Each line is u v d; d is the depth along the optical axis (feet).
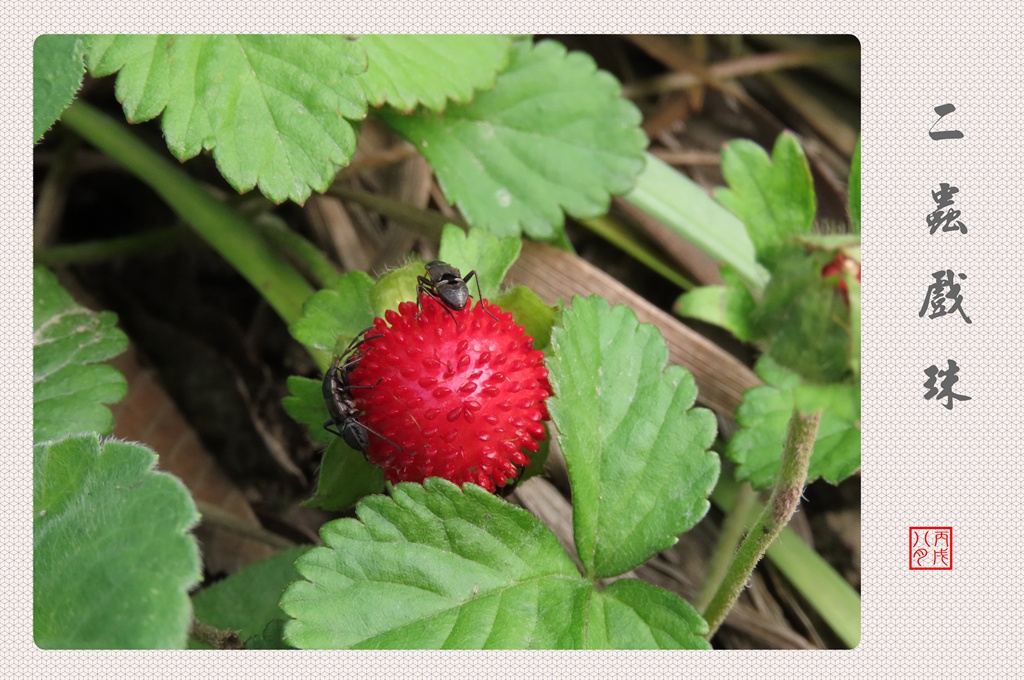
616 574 0.49
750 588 0.60
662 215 0.62
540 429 0.49
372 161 0.63
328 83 0.53
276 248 0.61
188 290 0.64
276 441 0.62
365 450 0.49
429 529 0.48
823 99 0.69
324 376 0.50
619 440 0.50
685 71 0.68
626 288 0.63
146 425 0.60
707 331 0.64
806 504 0.62
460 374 0.48
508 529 0.48
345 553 0.47
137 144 0.61
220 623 0.55
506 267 0.52
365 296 0.52
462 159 0.59
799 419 0.49
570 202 0.59
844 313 0.49
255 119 0.52
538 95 0.60
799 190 0.53
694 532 0.61
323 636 0.46
